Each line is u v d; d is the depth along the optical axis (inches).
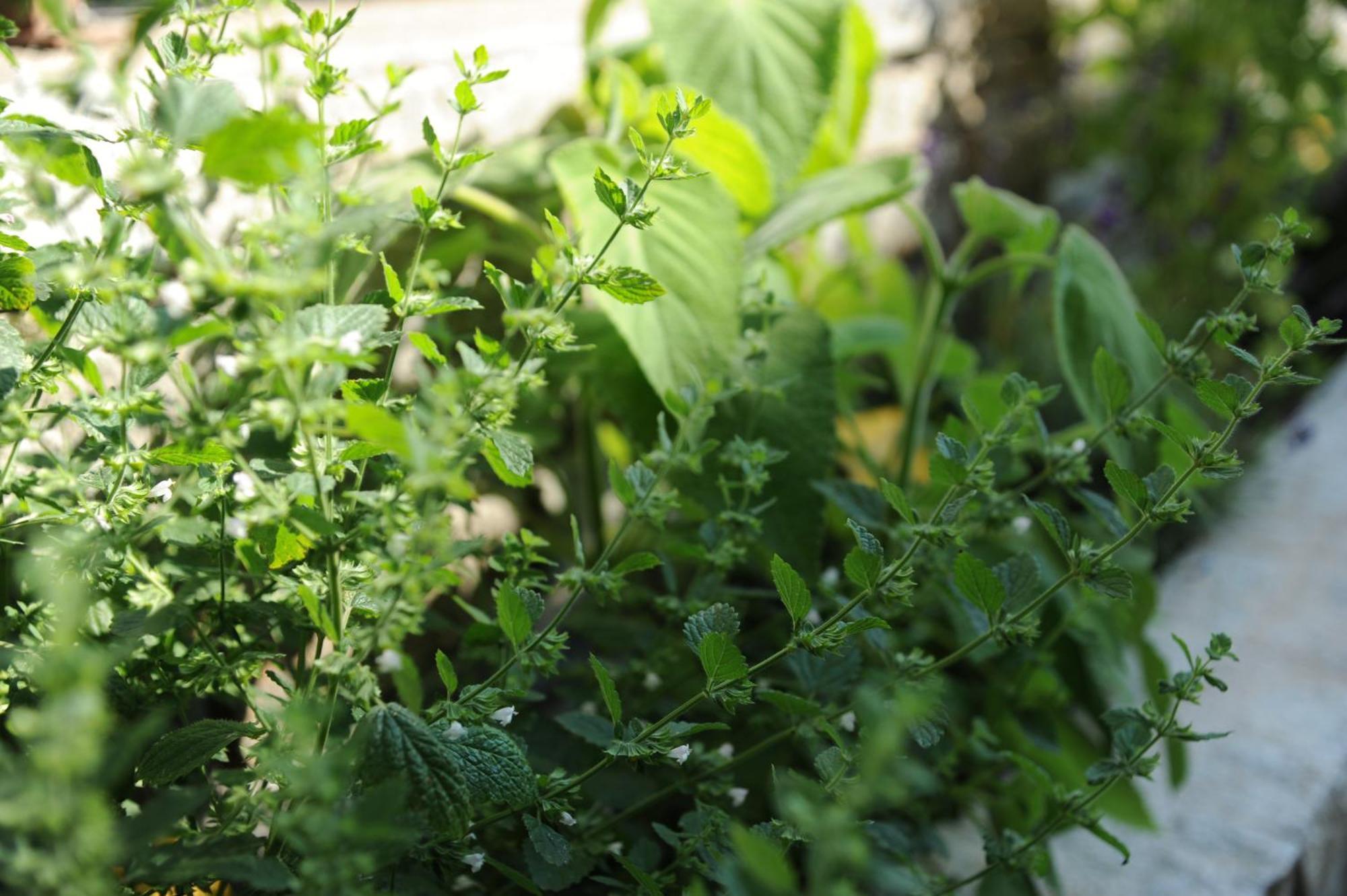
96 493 28.8
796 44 41.2
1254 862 35.7
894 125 68.6
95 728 19.7
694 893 22.7
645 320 34.1
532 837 25.9
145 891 25.3
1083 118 83.3
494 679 26.6
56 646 25.1
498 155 40.7
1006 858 30.1
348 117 37.4
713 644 25.7
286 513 23.6
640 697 33.3
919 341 49.6
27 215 28.5
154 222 22.6
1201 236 76.0
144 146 25.6
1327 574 49.6
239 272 24.6
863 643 32.6
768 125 40.5
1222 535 53.6
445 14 46.5
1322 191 87.4
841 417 43.8
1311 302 80.0
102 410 24.2
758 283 36.8
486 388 24.6
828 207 38.4
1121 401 31.4
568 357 37.0
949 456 28.0
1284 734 39.8
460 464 24.2
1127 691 36.9
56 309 27.6
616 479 28.3
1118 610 37.7
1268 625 45.9
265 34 25.0
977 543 36.0
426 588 24.9
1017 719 35.5
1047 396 28.4
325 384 23.6
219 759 28.6
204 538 26.3
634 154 38.1
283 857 25.1
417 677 28.5
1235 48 77.8
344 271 33.4
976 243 40.3
